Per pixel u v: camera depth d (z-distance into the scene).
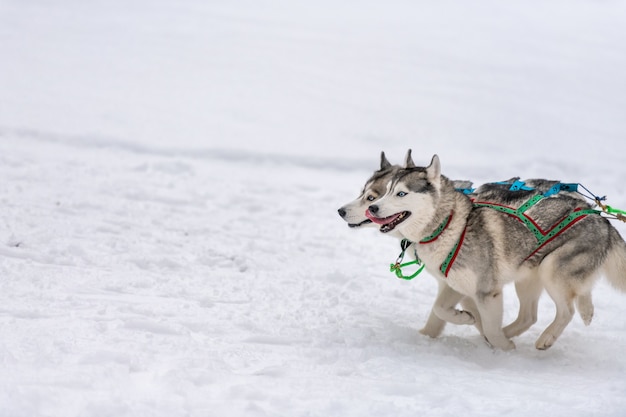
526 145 24.03
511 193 8.70
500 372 7.39
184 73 31.39
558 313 8.43
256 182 17.45
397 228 8.42
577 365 7.91
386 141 23.48
